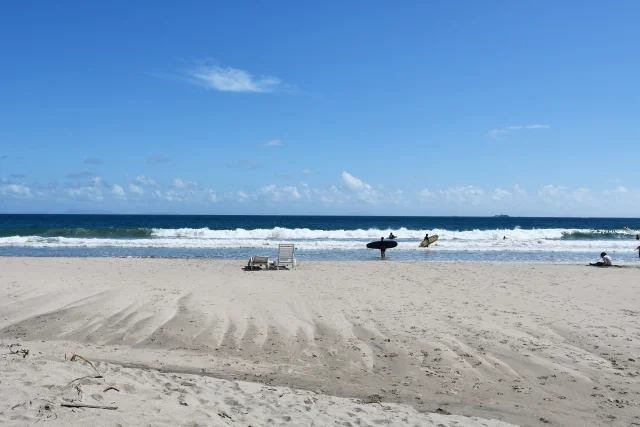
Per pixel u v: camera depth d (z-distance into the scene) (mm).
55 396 4855
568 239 44469
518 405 6656
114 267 18797
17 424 4137
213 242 34688
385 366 8188
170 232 41969
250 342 9391
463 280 16922
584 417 6273
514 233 47031
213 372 7668
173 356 8445
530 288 15297
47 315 10891
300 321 10875
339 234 43250
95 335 9602
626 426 6020
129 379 6086
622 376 7676
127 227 79562
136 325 10289
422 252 30891
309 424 5258
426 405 6598
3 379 5262
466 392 7113
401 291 14547
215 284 15070
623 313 11750
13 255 26188
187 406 5332
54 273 16469
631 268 21172
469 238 42594
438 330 10188
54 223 90938
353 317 11250
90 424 4340
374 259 26297
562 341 9438
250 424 5082
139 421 4602
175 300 12484
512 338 9609
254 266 19672
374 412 5977
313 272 18562
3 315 10859
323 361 8414
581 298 13656
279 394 6438
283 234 42531
